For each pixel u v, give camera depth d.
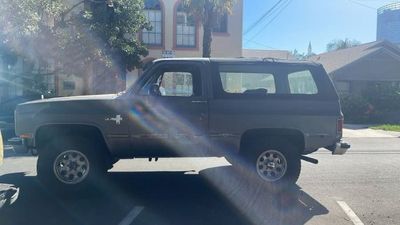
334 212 5.82
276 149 6.55
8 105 17.30
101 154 6.43
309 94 6.61
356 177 8.09
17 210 5.71
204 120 6.38
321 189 7.10
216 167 8.73
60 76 21.44
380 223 5.40
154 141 6.34
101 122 6.25
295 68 6.72
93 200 6.22
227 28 24.41
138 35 23.53
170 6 23.88
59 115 6.22
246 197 6.46
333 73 25.69
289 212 5.80
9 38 12.06
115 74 18.58
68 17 17.62
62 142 6.27
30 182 7.22
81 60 16.48
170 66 6.47
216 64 6.52
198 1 19.42
